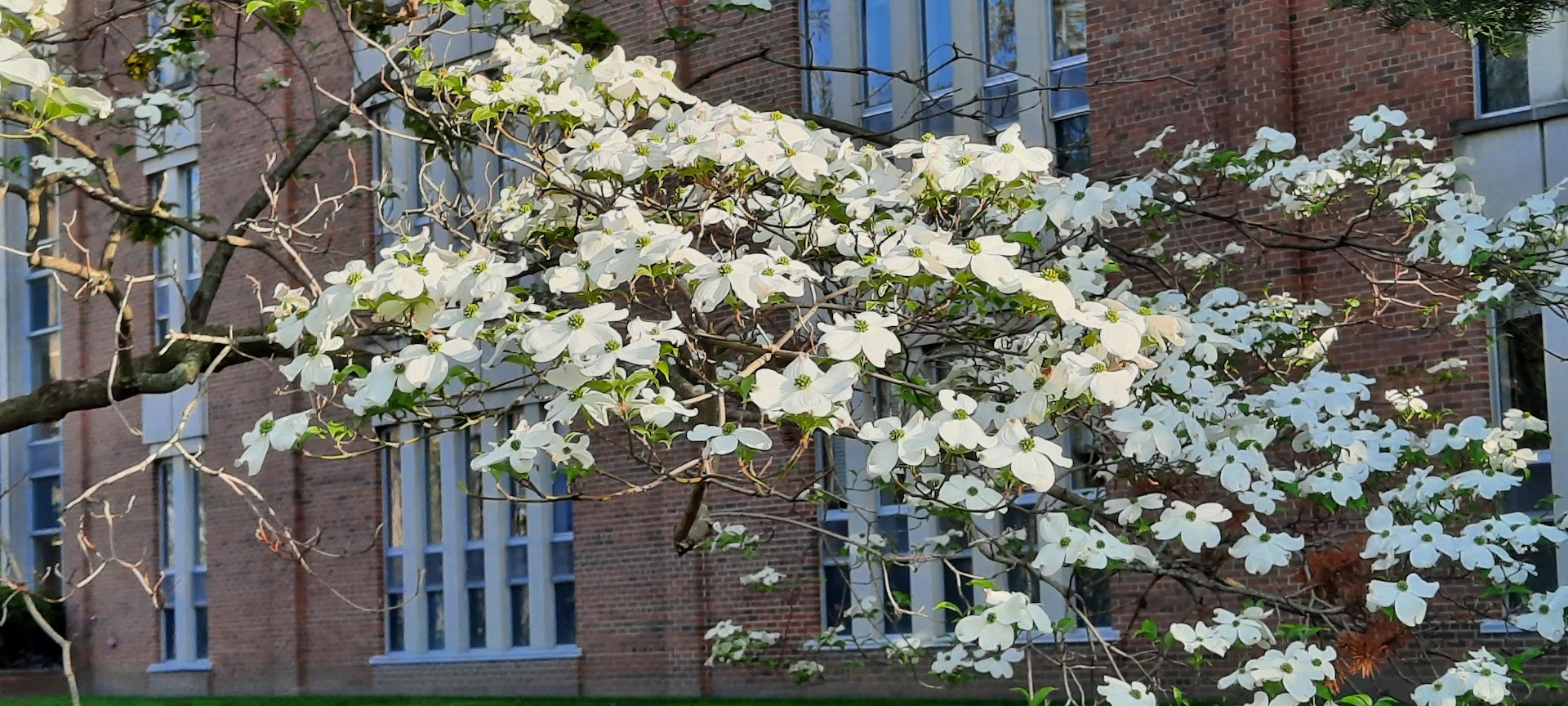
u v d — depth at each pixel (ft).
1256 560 20.59
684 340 19.54
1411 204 28.25
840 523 50.75
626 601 56.24
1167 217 33.32
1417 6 25.44
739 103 52.54
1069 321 19.22
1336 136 41.65
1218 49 43.45
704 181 22.63
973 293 21.88
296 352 21.84
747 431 18.34
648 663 55.47
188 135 69.51
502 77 25.05
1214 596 41.14
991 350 23.70
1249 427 22.76
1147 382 22.81
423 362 18.33
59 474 78.84
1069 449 44.47
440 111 30.96
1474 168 39.91
